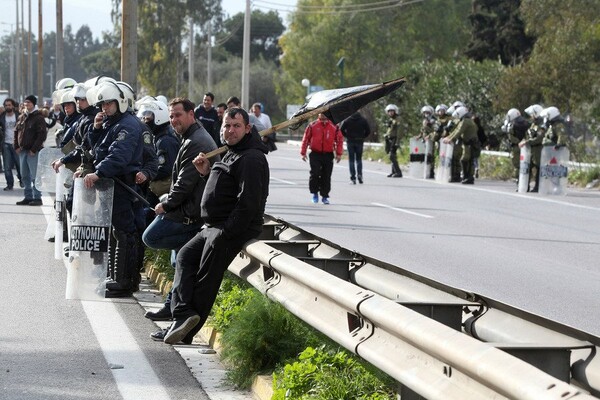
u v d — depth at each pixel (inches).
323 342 620.4
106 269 893.8
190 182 761.0
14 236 1343.5
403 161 3378.4
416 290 609.3
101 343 722.2
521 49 5236.2
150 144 917.8
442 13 6530.5
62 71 3875.5
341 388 523.8
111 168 871.7
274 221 916.6
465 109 2492.6
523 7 3619.6
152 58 6825.8
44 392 587.8
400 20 6560.0
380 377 536.4
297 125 682.8
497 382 365.7
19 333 750.5
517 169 2386.8
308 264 636.7
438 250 1263.5
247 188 657.0
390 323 468.1
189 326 676.7
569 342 454.0
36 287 951.6
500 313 516.4
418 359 449.1
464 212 1764.3
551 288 990.4
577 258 1208.8
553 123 2178.9
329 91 687.1
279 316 631.8
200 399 582.2
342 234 1414.9
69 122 1194.6
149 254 1074.7
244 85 4419.3
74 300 888.3
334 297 547.5
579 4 3459.6
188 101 768.9
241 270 780.6
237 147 666.8
